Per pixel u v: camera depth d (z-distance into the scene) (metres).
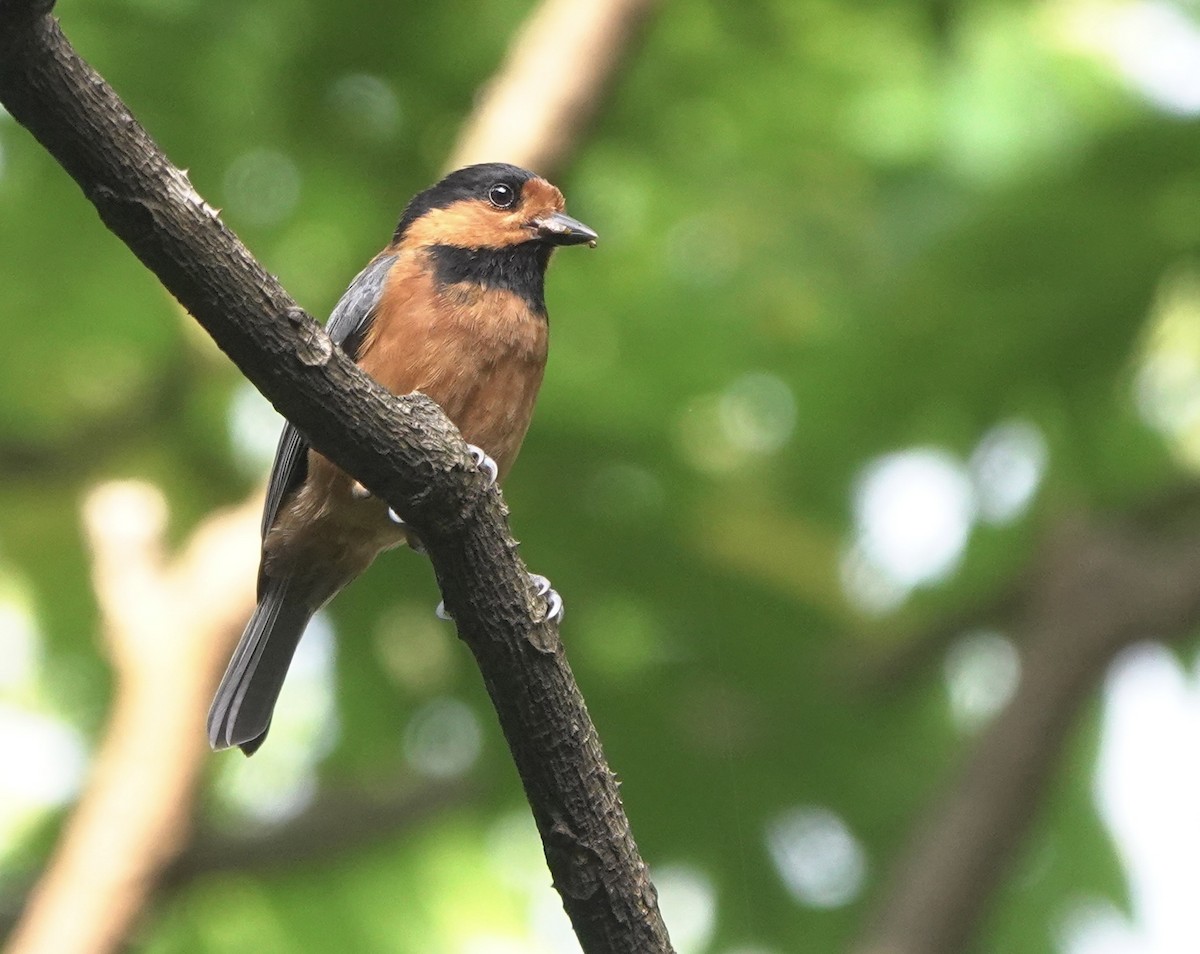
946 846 13.21
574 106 12.82
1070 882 14.89
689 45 13.91
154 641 11.77
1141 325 12.77
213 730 9.25
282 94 13.57
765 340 13.70
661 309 13.92
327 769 14.80
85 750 14.59
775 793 14.71
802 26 13.77
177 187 5.73
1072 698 13.56
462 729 14.38
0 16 5.22
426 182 14.01
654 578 14.10
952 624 14.73
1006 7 14.15
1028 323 12.71
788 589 14.30
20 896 13.66
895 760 15.12
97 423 15.17
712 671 14.44
